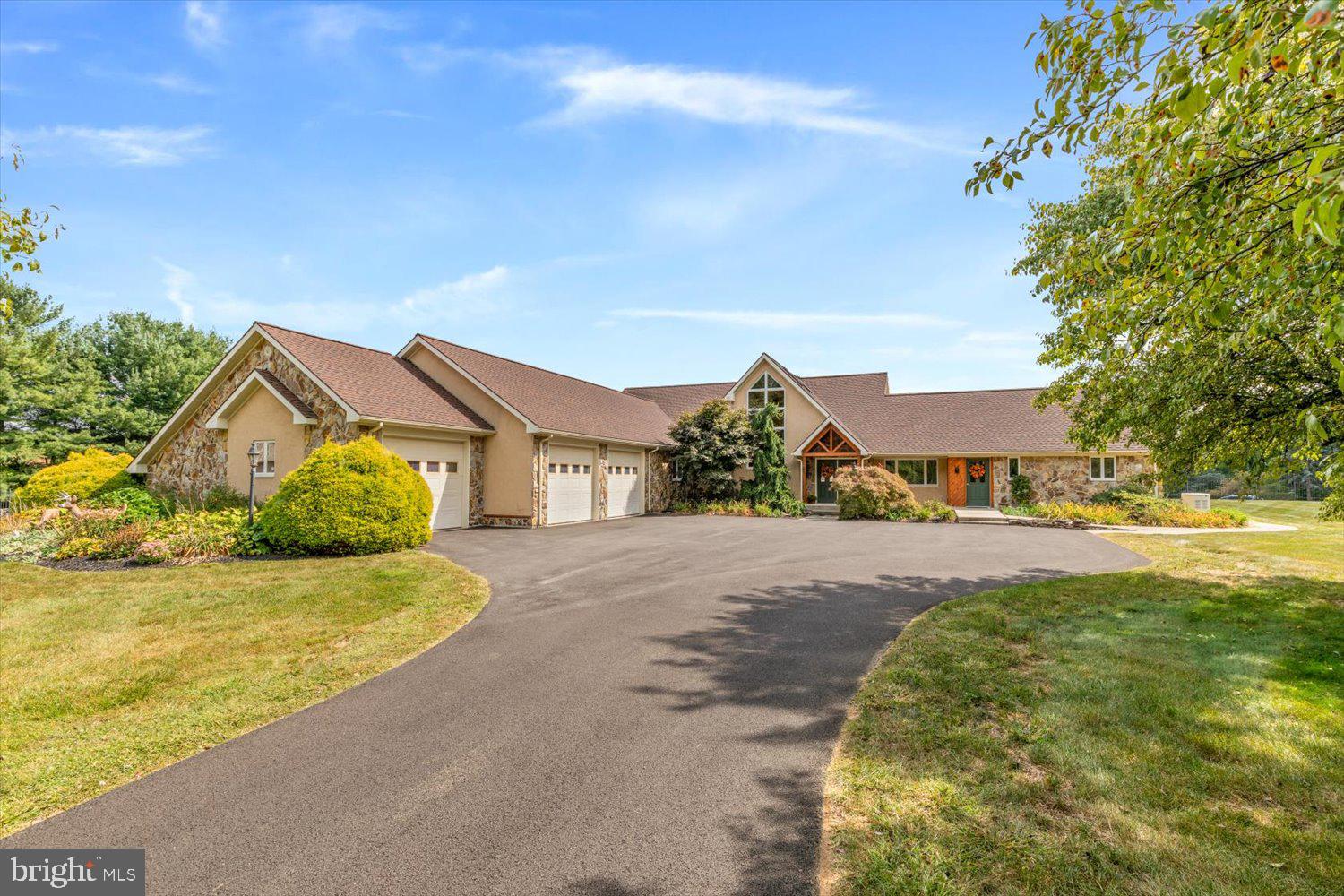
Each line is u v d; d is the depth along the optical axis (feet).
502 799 11.21
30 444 82.58
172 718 15.06
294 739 13.84
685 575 32.89
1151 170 12.31
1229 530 55.88
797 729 13.96
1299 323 17.69
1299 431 21.68
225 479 52.80
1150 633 20.88
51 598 26.73
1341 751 12.34
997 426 83.35
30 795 11.59
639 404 94.12
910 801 10.79
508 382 65.36
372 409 47.78
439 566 34.32
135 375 100.99
